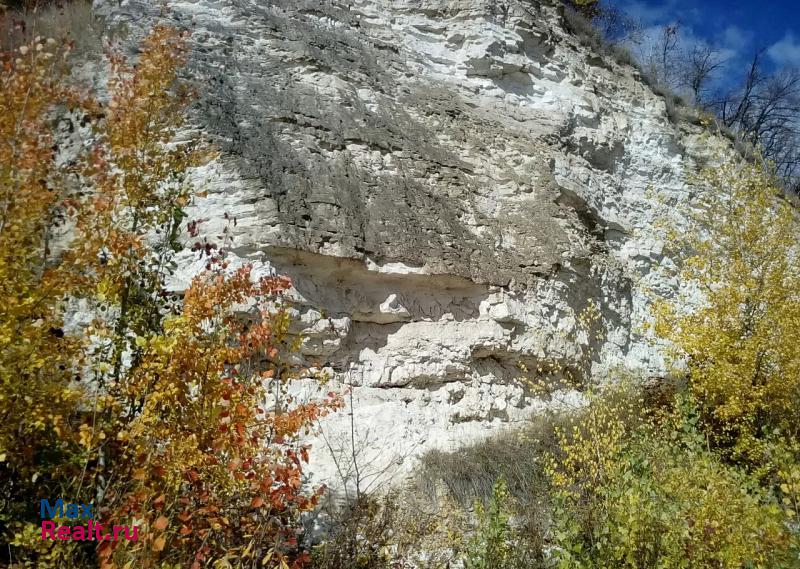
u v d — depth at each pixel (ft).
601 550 20.18
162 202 22.59
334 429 29.84
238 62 37.14
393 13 47.85
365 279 33.14
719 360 34.09
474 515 26.35
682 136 58.34
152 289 21.54
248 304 27.81
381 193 35.06
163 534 16.65
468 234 37.35
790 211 37.68
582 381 39.70
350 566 21.49
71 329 25.94
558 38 54.13
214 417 17.97
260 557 20.13
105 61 33.50
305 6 43.57
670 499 22.21
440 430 32.78
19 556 17.95
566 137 48.78
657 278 51.08
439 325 34.94
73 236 25.13
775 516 20.30
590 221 46.88
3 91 19.36
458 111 43.88
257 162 31.45
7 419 18.10
